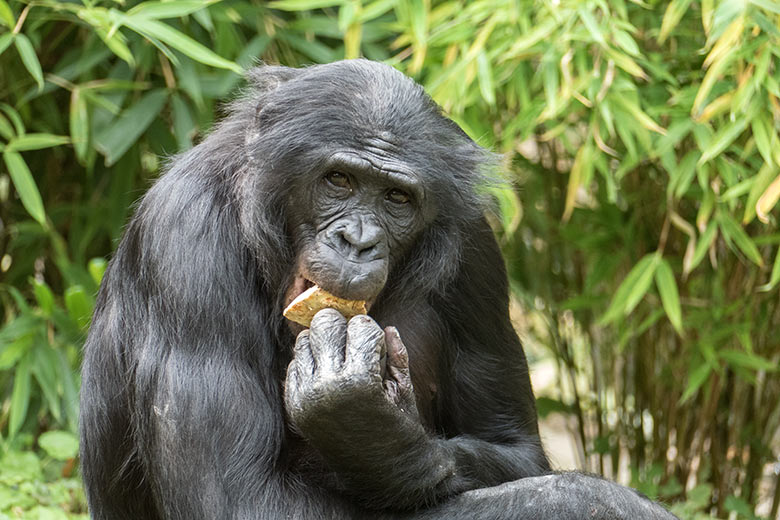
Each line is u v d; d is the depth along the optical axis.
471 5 12.19
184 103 13.20
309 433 7.93
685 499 14.41
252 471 8.16
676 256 13.89
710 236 11.91
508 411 10.30
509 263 14.99
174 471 8.23
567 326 15.55
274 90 9.10
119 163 14.35
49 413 15.13
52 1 12.52
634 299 12.15
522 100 12.45
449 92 12.34
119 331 9.25
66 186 15.27
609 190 11.98
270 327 8.93
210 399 8.26
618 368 15.01
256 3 13.78
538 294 15.16
